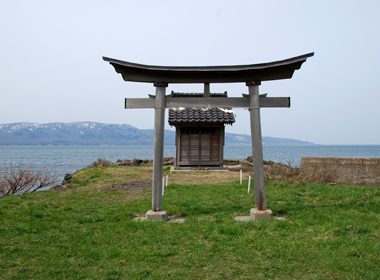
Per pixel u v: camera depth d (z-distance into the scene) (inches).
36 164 1790.1
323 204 370.9
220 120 799.1
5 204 416.8
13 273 207.8
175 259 225.1
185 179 672.4
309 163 596.4
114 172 815.1
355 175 536.7
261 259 219.3
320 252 225.6
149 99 341.1
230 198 437.1
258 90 330.3
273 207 367.6
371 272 195.2
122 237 273.9
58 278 200.4
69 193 513.7
